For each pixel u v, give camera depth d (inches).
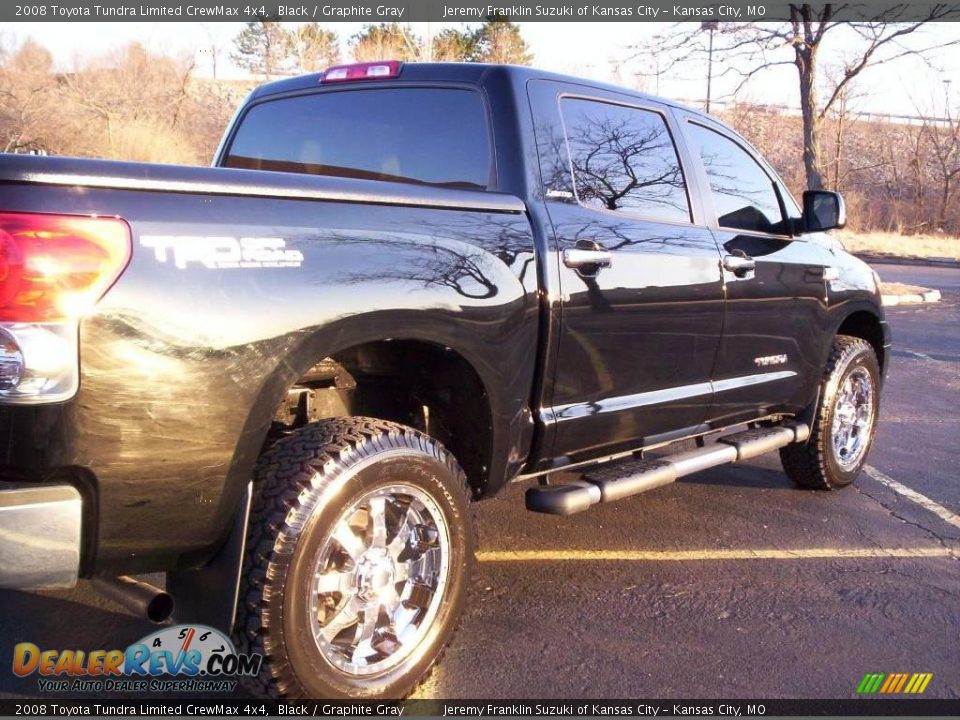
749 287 171.2
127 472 88.4
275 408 98.0
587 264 134.8
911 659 132.3
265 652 98.4
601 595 150.3
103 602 137.6
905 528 189.0
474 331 117.2
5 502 83.2
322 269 100.9
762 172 193.6
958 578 163.0
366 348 125.3
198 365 90.7
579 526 183.0
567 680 122.6
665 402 155.5
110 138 770.2
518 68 139.6
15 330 82.1
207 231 92.3
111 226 85.7
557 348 132.0
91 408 85.0
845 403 211.6
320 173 157.4
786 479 222.5
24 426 83.0
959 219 1432.1
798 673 127.0
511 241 125.2
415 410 133.4
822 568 165.5
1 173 81.7
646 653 131.2
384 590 110.9
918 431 277.0
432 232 114.7
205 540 96.8
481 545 170.6
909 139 1600.6
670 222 159.2
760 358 179.0
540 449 134.6
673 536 179.2
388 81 149.3
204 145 868.0
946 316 560.4
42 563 84.7
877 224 1389.0
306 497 100.2
